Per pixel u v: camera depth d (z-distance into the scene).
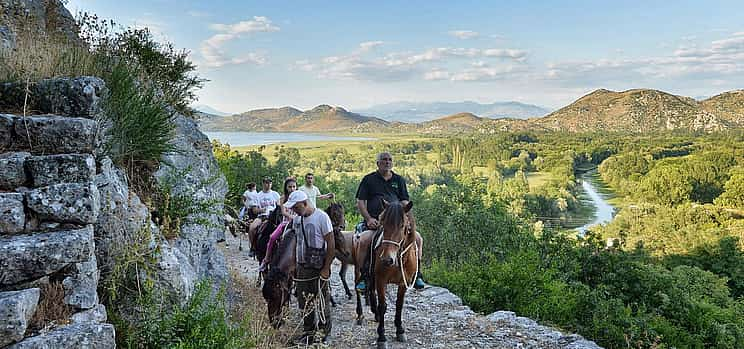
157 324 4.95
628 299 13.87
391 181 8.47
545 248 15.43
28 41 6.39
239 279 10.35
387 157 8.38
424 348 7.59
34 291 3.89
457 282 12.30
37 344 3.64
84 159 4.57
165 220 6.26
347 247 8.78
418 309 9.80
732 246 39.81
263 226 9.42
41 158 4.45
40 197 4.26
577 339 7.88
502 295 10.83
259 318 7.52
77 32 8.50
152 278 5.19
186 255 6.67
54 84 5.11
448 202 20.53
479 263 15.49
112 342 4.05
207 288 5.59
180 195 6.94
